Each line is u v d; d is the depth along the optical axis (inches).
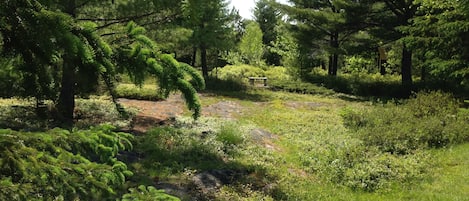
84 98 641.6
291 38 1315.2
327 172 382.3
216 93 935.0
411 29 684.7
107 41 116.0
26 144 92.9
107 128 111.5
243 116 657.0
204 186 314.5
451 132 476.4
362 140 488.7
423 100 605.9
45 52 91.9
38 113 373.7
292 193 322.0
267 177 354.3
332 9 1269.7
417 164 394.3
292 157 430.3
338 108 788.0
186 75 121.4
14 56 97.7
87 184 97.8
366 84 1045.8
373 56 1133.7
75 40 92.1
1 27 88.2
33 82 110.0
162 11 487.5
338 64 1784.0
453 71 629.9
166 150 390.0
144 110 627.2
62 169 95.3
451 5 571.8
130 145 116.6
